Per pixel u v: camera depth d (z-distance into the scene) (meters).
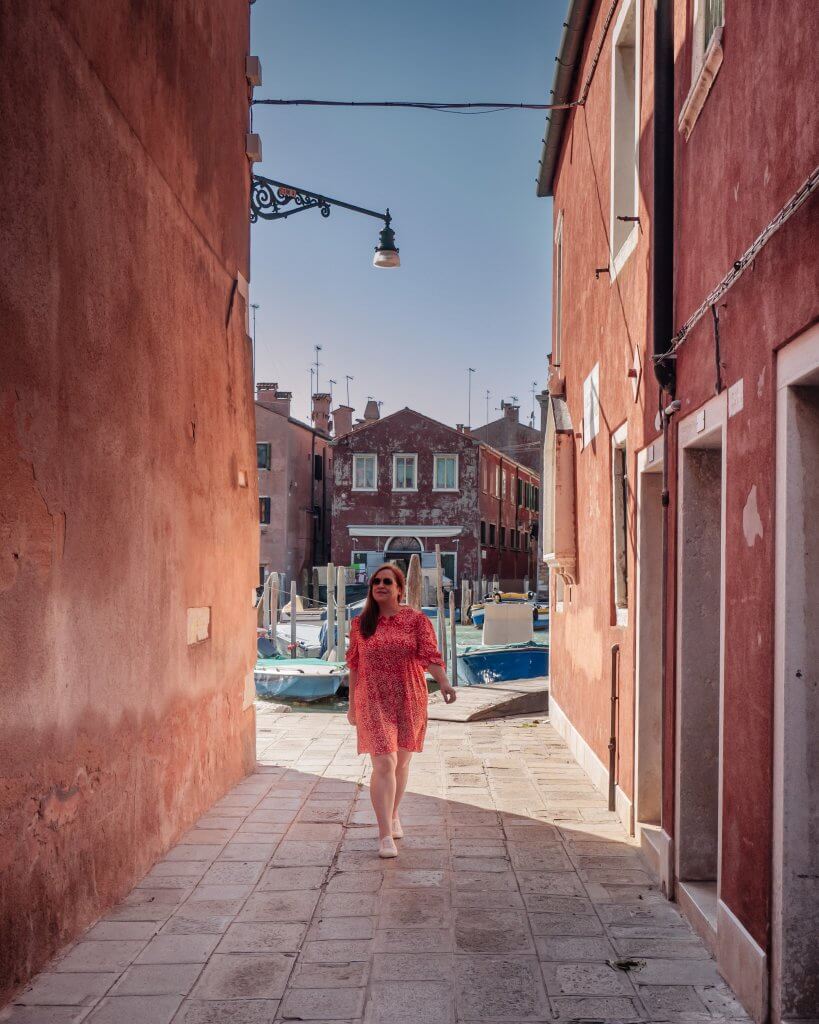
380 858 5.93
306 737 10.72
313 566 47.78
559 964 4.28
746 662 3.93
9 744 3.89
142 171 5.60
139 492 5.50
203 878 5.52
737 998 3.91
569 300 10.75
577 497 9.67
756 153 3.93
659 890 5.34
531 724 11.78
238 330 8.29
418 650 6.25
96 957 4.35
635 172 6.91
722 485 4.39
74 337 4.57
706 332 4.75
